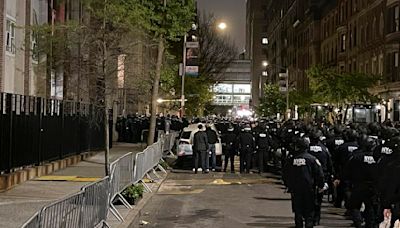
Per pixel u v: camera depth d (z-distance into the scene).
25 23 27.38
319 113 55.59
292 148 12.66
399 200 10.20
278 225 13.54
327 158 14.38
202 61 65.44
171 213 15.38
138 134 44.06
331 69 64.50
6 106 17.61
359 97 52.00
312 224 11.80
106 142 16.56
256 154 26.69
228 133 27.41
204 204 17.02
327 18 81.19
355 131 14.95
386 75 51.47
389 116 49.41
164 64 27.27
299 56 100.81
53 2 31.86
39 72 27.25
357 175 12.14
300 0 102.06
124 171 14.98
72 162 25.70
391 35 50.25
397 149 10.26
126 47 17.84
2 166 17.25
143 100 24.23
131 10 17.47
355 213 12.36
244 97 175.25
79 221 8.70
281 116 92.69
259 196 18.78
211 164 27.31
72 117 26.34
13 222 11.99
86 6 17.38
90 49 17.80
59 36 18.77
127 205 14.85
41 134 21.31
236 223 13.86
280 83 90.31
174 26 21.69
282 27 129.00
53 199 15.23
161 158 26.42
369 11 58.47
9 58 25.78
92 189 9.80
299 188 11.61
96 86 18.23
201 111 71.50
